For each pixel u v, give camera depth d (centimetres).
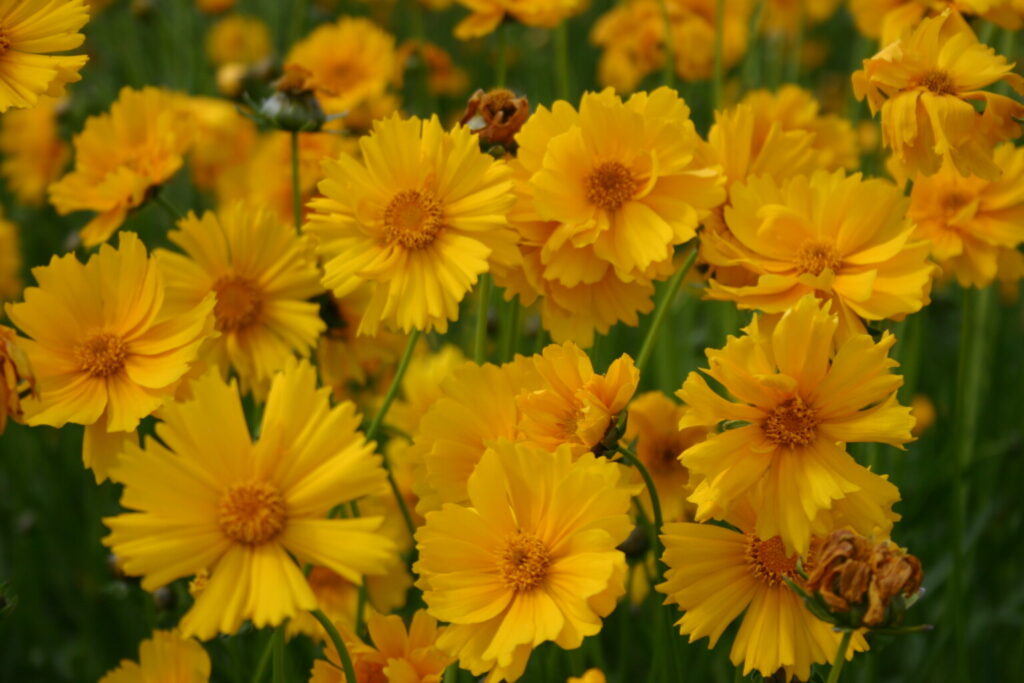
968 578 80
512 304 68
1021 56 116
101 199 75
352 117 89
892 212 61
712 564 59
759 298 61
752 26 103
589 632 56
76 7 63
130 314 61
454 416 60
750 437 57
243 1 145
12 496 93
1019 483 85
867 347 57
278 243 69
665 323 78
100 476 61
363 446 55
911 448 88
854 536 55
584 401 57
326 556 54
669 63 83
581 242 61
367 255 61
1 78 62
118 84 130
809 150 67
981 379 86
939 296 86
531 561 57
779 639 58
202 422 54
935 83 63
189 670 61
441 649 57
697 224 62
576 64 136
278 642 58
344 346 73
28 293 60
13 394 58
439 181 61
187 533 54
